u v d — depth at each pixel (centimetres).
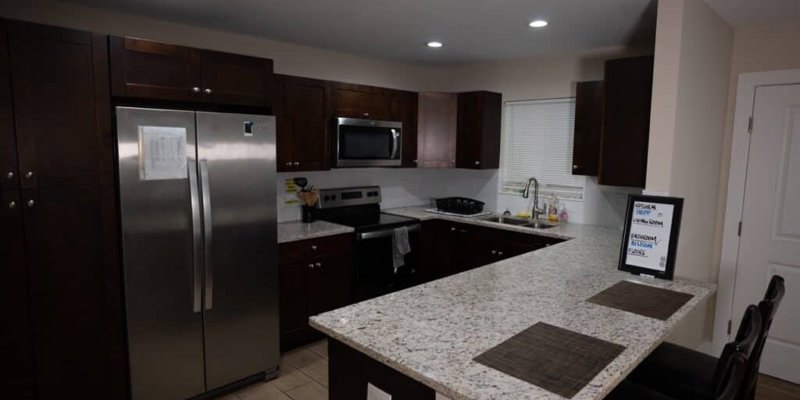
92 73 226
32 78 211
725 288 334
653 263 221
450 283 209
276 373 307
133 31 304
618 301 186
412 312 171
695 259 294
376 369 149
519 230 386
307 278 345
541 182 443
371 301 184
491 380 122
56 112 218
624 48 378
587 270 233
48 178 218
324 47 397
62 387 231
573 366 131
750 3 259
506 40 361
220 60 269
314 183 417
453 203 464
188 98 258
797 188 302
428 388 132
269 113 304
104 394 244
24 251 215
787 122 302
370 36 354
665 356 192
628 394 166
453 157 466
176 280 254
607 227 395
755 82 309
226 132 263
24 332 219
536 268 237
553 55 420
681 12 230
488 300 185
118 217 239
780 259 311
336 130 383
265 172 284
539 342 146
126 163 232
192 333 264
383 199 477
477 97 441
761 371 322
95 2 274
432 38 358
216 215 264
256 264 286
